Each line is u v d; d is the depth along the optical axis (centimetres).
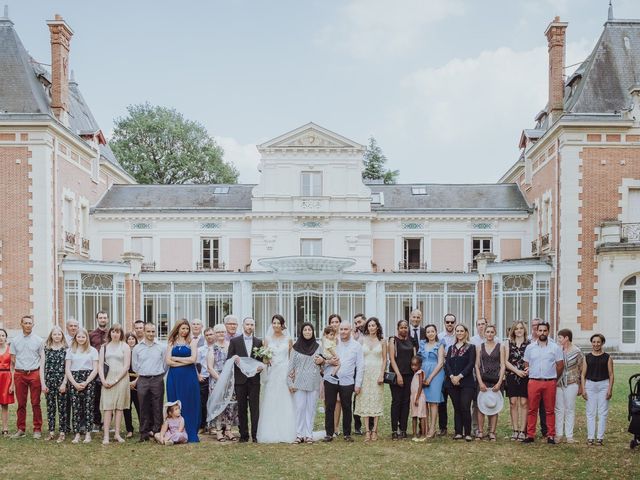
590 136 2691
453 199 3584
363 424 1297
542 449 1053
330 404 1120
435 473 915
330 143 3444
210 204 3553
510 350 1146
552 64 3012
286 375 1130
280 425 1117
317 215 3412
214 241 3512
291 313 2927
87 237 3300
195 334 1177
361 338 1170
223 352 1180
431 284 2991
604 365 1096
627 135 2689
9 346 1216
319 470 930
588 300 2645
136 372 1134
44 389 1131
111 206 3503
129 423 1193
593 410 1094
